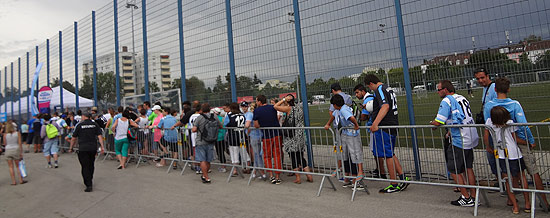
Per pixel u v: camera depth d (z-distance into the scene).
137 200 5.02
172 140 7.58
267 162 5.79
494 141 3.64
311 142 6.18
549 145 4.16
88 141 5.89
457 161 4.03
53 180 7.00
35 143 12.93
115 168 8.05
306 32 6.37
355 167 5.12
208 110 6.14
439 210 3.84
